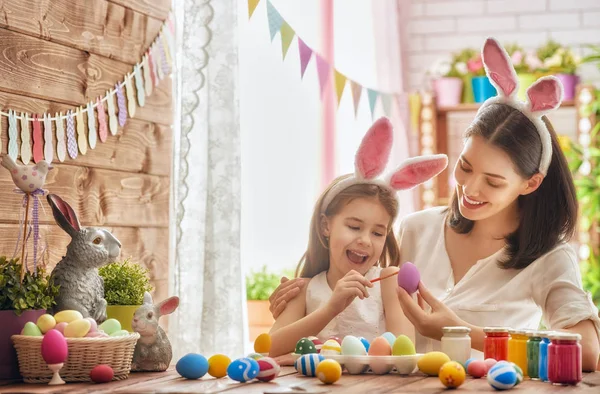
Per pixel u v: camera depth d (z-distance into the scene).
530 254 1.90
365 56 3.71
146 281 1.91
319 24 3.29
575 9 4.59
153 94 2.33
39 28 1.94
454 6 4.72
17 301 1.55
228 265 2.07
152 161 2.32
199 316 2.06
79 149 2.05
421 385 1.46
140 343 1.66
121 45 2.20
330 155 3.22
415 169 1.92
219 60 2.10
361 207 1.92
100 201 2.13
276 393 1.36
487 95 4.32
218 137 2.09
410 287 1.75
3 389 1.42
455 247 2.03
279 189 3.44
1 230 1.84
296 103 3.42
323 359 1.59
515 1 4.64
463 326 1.72
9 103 1.86
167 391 1.38
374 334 1.91
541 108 1.87
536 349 1.57
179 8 2.26
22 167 1.63
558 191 1.90
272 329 1.94
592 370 1.72
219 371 1.58
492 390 1.41
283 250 3.49
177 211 2.07
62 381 1.49
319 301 1.94
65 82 2.02
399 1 4.67
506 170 1.86
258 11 3.27
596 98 4.15
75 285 1.65
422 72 4.73
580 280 1.88
